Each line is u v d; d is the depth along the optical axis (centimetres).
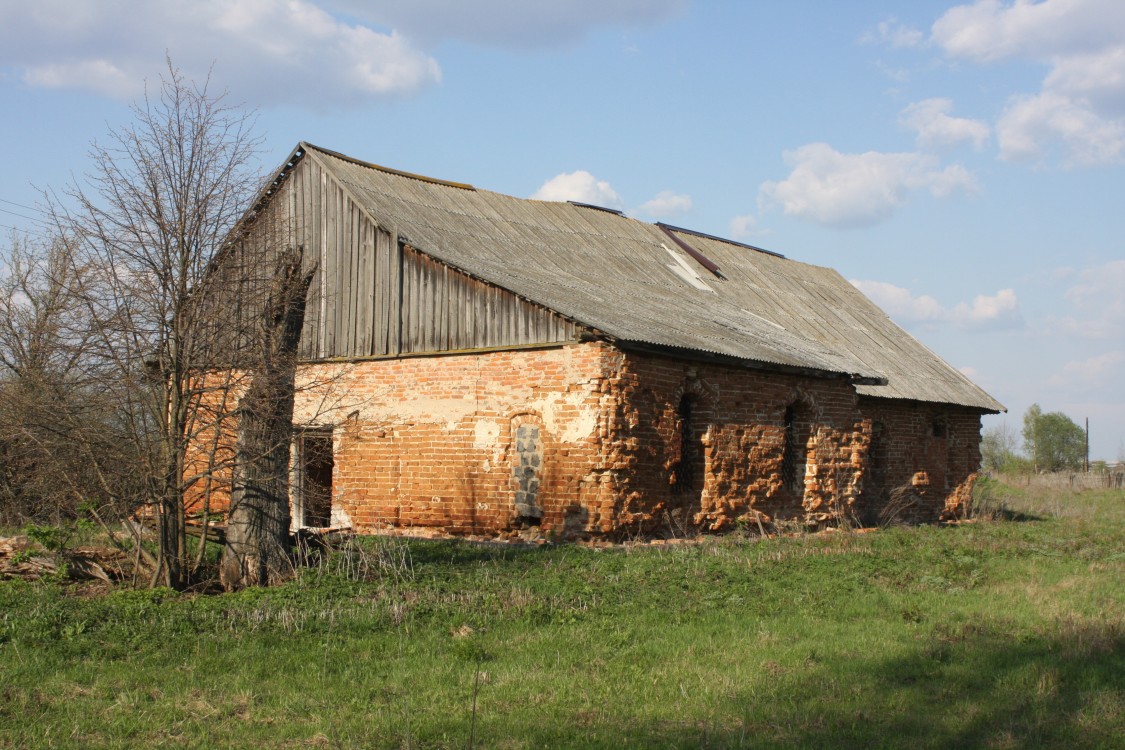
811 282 3581
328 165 2298
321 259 2284
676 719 827
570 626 1144
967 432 3184
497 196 2761
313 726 785
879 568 1589
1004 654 1048
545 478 1872
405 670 948
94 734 759
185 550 1320
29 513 1530
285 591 1252
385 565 1388
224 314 1290
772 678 945
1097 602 1365
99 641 1008
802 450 2309
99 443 1247
